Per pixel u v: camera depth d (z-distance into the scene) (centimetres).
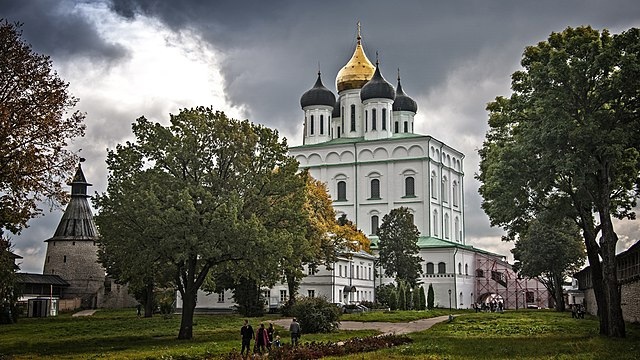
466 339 4734
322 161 14325
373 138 14388
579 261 9569
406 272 11288
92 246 12269
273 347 3994
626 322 6350
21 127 3884
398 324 6888
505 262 14025
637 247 5850
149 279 5416
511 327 6000
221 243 4747
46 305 9688
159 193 4922
